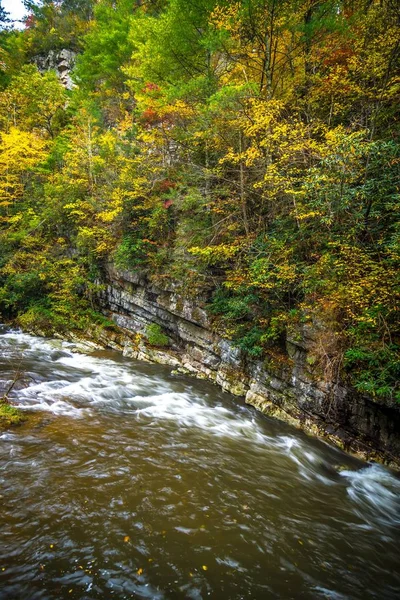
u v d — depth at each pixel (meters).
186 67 13.59
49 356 13.15
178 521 4.61
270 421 8.88
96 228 16.03
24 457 5.71
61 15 41.09
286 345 9.43
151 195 14.55
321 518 5.20
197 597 3.46
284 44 12.12
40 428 6.90
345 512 5.45
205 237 11.57
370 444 7.20
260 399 9.62
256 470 6.42
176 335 13.88
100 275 17.38
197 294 12.39
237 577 3.79
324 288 7.91
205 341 12.12
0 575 3.46
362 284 6.46
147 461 6.13
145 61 13.71
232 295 11.41
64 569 3.61
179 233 13.02
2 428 6.62
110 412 8.37
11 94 23.45
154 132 13.55
